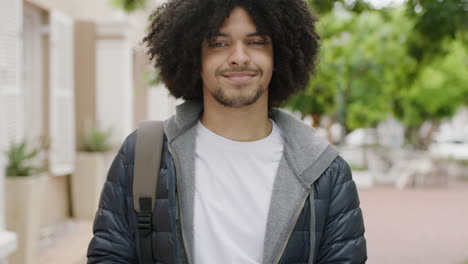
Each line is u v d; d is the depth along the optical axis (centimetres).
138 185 152
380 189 1454
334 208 158
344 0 414
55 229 669
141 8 442
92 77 746
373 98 1791
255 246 153
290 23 164
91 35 743
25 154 513
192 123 162
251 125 161
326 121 1989
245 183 156
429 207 1105
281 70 172
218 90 153
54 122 650
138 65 987
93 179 733
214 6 152
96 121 755
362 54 1417
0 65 487
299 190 154
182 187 154
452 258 642
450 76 2092
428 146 2214
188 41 159
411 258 641
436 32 336
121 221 155
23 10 627
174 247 150
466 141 3303
